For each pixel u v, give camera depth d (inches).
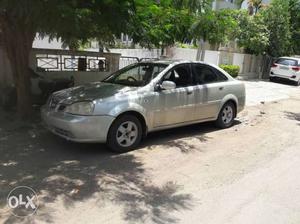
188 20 331.0
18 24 271.4
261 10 906.1
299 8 950.4
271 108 463.2
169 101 260.4
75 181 187.9
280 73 813.2
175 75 272.8
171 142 269.4
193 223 152.9
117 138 232.8
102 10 227.6
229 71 785.6
